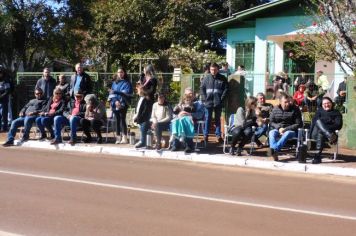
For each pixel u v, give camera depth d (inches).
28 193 345.4
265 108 535.8
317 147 478.9
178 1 1114.7
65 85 620.7
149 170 453.7
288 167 466.3
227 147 559.5
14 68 1010.7
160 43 1141.7
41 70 1098.1
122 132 589.6
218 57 984.3
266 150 540.4
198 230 266.8
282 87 622.2
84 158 517.7
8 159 497.0
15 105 751.1
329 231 271.0
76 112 586.2
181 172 447.5
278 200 342.6
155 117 534.6
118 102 581.0
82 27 1087.6
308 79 652.7
